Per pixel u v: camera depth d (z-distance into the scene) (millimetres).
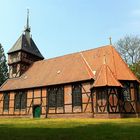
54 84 33156
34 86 35562
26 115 35781
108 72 29984
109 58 32656
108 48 34156
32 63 43812
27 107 35938
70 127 16109
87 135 11648
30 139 10594
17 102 37719
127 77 30250
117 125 17281
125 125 17219
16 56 43125
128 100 29375
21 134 12375
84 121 22359
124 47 43844
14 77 42438
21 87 37375
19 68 42125
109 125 17328
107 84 27984
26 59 43406
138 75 42031
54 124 19031
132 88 29859
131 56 43156
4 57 62344
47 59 41438
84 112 29641
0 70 60312
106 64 31344
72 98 31188
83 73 31781
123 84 29969
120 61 32406
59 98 32625
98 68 31797
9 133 12891
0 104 39969
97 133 12438
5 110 39000
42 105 34188
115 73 30391
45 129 14867
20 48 42594
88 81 30297
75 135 11680
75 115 30359
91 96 29484
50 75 36156
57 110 32344
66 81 32188
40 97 34750
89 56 34969
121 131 13312
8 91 39344
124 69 31328
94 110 28906
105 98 28188
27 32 47219
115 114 27500
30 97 36000
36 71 40062
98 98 28781
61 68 36281
